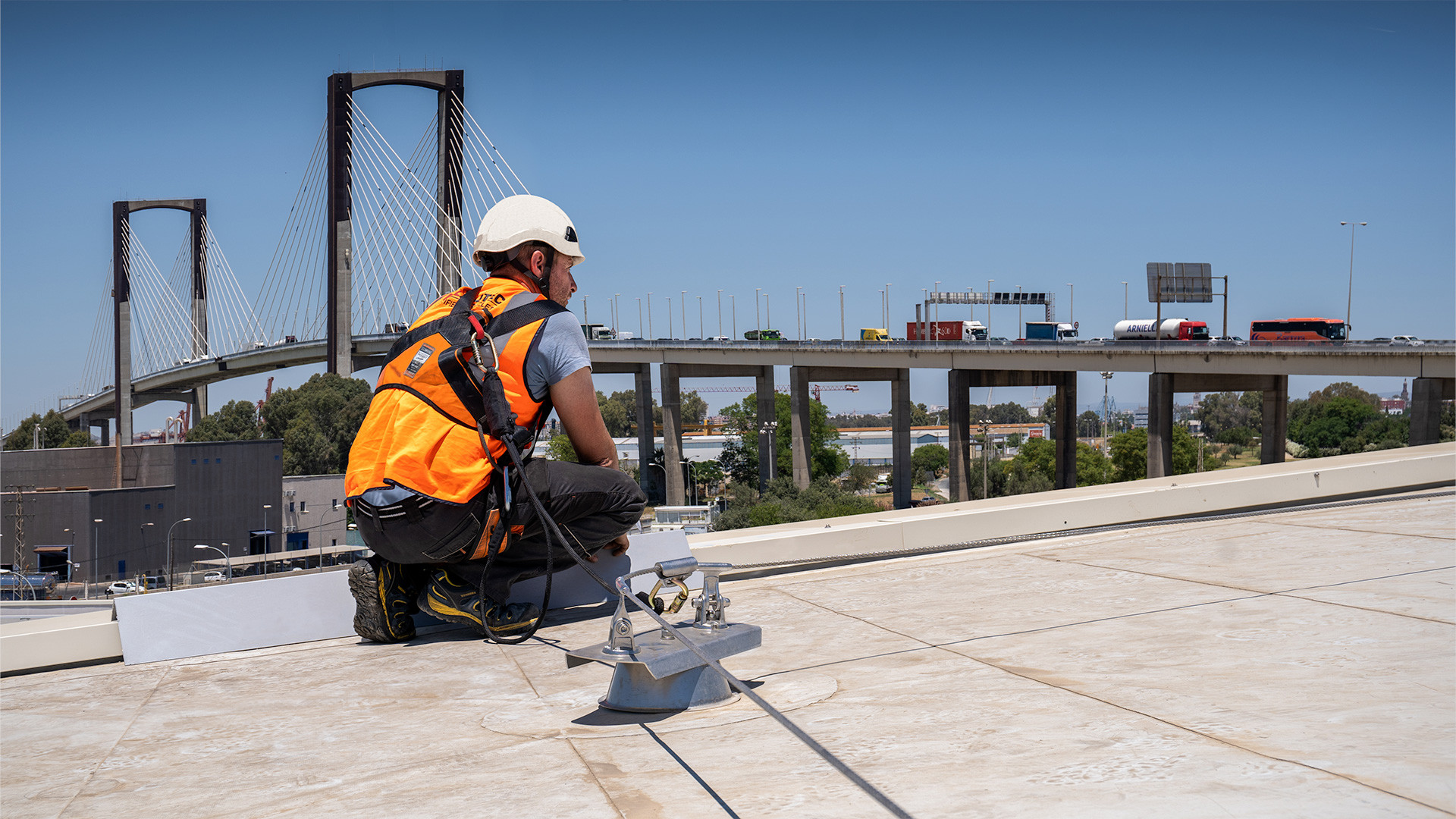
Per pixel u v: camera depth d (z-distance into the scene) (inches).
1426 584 141.0
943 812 63.4
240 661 139.9
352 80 4168.3
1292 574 155.9
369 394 4338.1
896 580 176.9
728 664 120.0
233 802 81.0
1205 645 112.8
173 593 146.6
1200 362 2237.9
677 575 102.3
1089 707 89.4
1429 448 317.1
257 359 4931.1
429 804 76.1
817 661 118.3
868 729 87.0
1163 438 2320.4
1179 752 73.5
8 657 136.9
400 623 142.5
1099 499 228.2
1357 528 202.8
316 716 108.1
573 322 132.0
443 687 117.7
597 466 140.3
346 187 4222.4
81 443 5733.3
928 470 5846.5
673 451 3553.2
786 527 210.5
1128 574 166.7
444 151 3727.9
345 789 82.1
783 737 86.5
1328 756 70.3
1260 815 59.1
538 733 95.4
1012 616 138.6
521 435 127.6
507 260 135.8
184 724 107.8
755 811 67.9
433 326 129.6
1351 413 4719.5
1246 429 6259.8
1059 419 2775.6
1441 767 66.5
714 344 3380.9
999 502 236.7
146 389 5644.7
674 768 79.7
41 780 90.0
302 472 4227.4
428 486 124.8
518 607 139.7
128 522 2432.3
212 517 2596.0
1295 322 2166.6
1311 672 97.0
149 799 83.0
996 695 95.8
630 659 93.2
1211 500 241.3
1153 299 2620.6
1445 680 91.0
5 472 2591.0
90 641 142.0
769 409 3447.3
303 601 151.3
